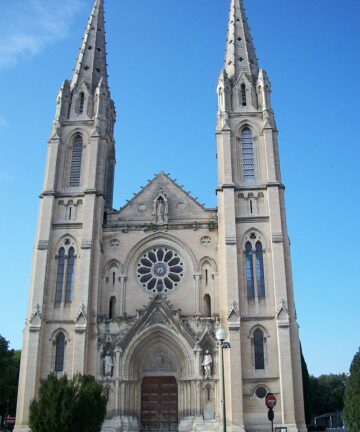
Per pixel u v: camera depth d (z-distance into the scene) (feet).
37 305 207.31
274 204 218.79
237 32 269.85
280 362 191.83
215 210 231.50
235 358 192.75
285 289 202.90
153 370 206.90
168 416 200.54
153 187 238.68
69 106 252.62
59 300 213.05
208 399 193.77
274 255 208.95
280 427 179.22
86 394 147.95
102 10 290.76
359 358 150.61
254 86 249.75
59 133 242.99
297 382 192.03
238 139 237.04
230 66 260.21
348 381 150.92
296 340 197.98
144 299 219.00
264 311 203.92
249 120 240.12
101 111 248.73
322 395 472.03
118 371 199.41
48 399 146.00
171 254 225.56
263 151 232.94
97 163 235.81
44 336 206.69
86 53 270.26
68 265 219.61
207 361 197.26
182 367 201.36
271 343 198.59
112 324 208.33
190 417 192.54
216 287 217.15
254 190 224.33
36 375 197.57
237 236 216.33
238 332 196.54
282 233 214.28
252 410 189.88
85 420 145.38
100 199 230.27
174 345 205.16
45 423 142.00
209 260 222.07
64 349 205.46
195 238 225.35
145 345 206.18
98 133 241.55
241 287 207.82
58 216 228.02
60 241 223.30
